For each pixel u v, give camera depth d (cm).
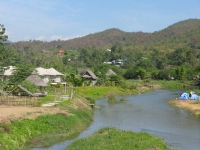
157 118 4300
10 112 3456
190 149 2658
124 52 19962
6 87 5625
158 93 8575
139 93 8525
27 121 3075
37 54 18538
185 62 15725
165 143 2827
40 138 2867
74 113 3878
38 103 4156
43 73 7731
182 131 3416
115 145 2356
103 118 4312
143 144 2425
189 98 6550
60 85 7431
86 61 16338
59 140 2931
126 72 12794
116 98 7156
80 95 6094
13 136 2625
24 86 5194
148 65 14388
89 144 2450
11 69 6694
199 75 11575
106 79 9606
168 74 12656
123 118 4306
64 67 12162
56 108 3962
